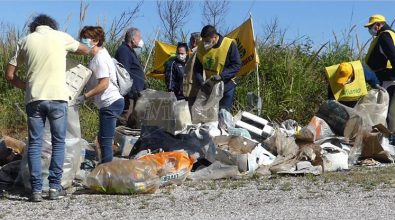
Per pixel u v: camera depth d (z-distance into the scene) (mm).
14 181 7883
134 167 7246
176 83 10438
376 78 10445
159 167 7500
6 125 12266
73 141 7562
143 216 6227
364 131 9195
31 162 7043
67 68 7516
